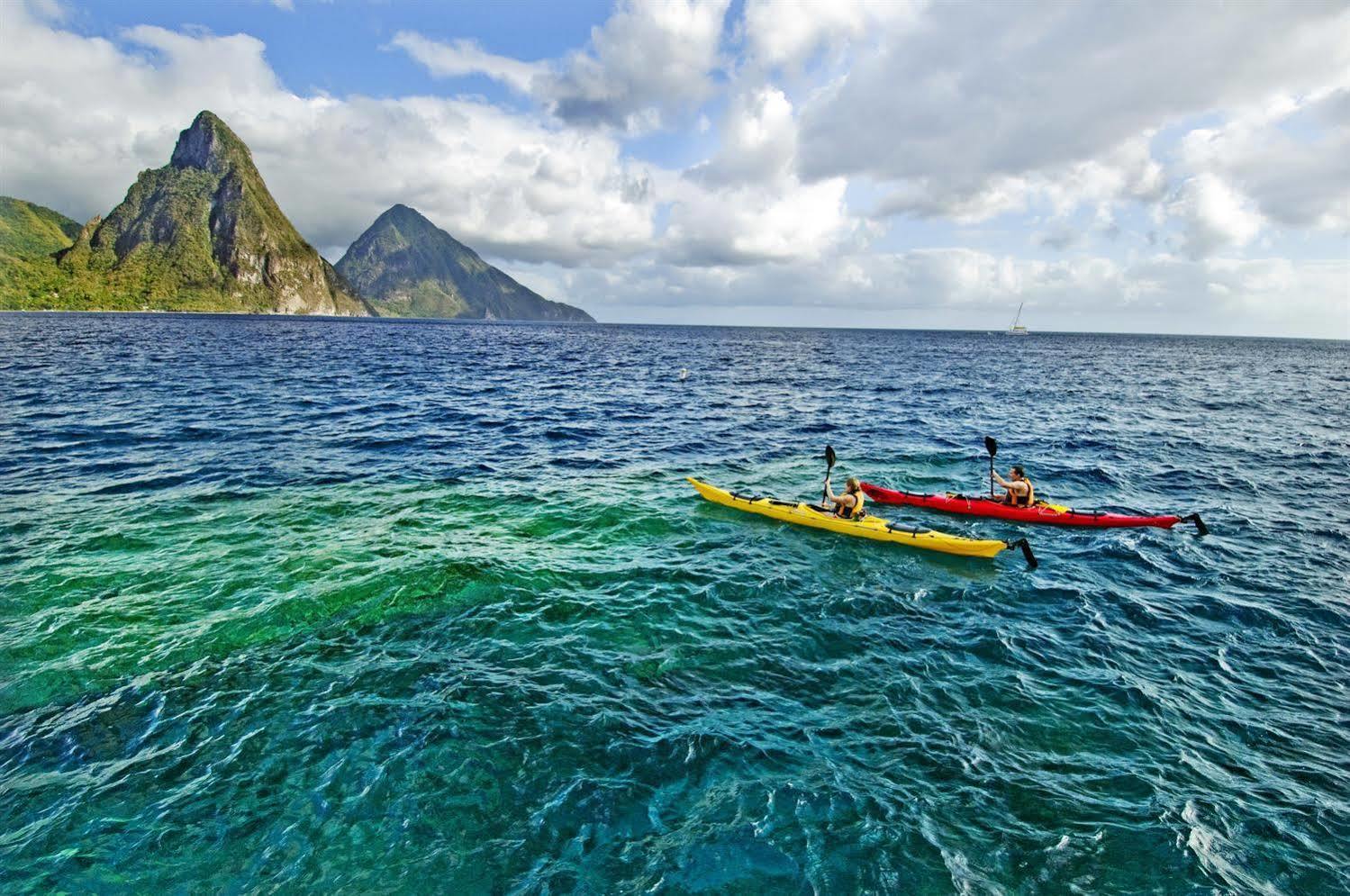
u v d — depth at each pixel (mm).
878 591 12391
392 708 8289
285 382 40156
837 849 6367
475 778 7164
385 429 25812
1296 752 8031
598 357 75562
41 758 7258
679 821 6672
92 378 38000
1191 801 7148
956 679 9414
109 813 6562
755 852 6320
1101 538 15719
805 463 22672
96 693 8391
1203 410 38656
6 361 45656
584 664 9477
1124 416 35312
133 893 5758
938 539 14320
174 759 7301
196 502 15789
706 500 17547
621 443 24922
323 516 15164
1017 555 14414
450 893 5812
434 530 14484
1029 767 7605
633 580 12406
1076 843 6520
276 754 7422
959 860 6289
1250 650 10430
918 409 36562
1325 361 105188
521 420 29297
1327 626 11273
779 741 7941
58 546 12859
